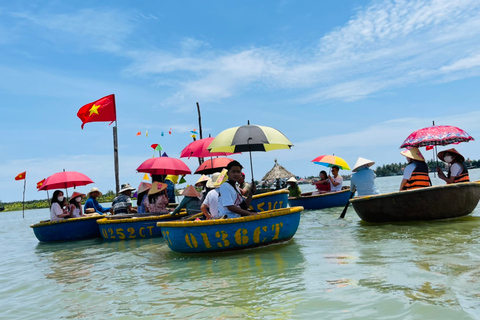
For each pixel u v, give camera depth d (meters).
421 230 7.60
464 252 5.43
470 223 8.01
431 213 8.48
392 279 4.48
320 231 8.78
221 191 7.07
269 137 8.09
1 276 7.04
